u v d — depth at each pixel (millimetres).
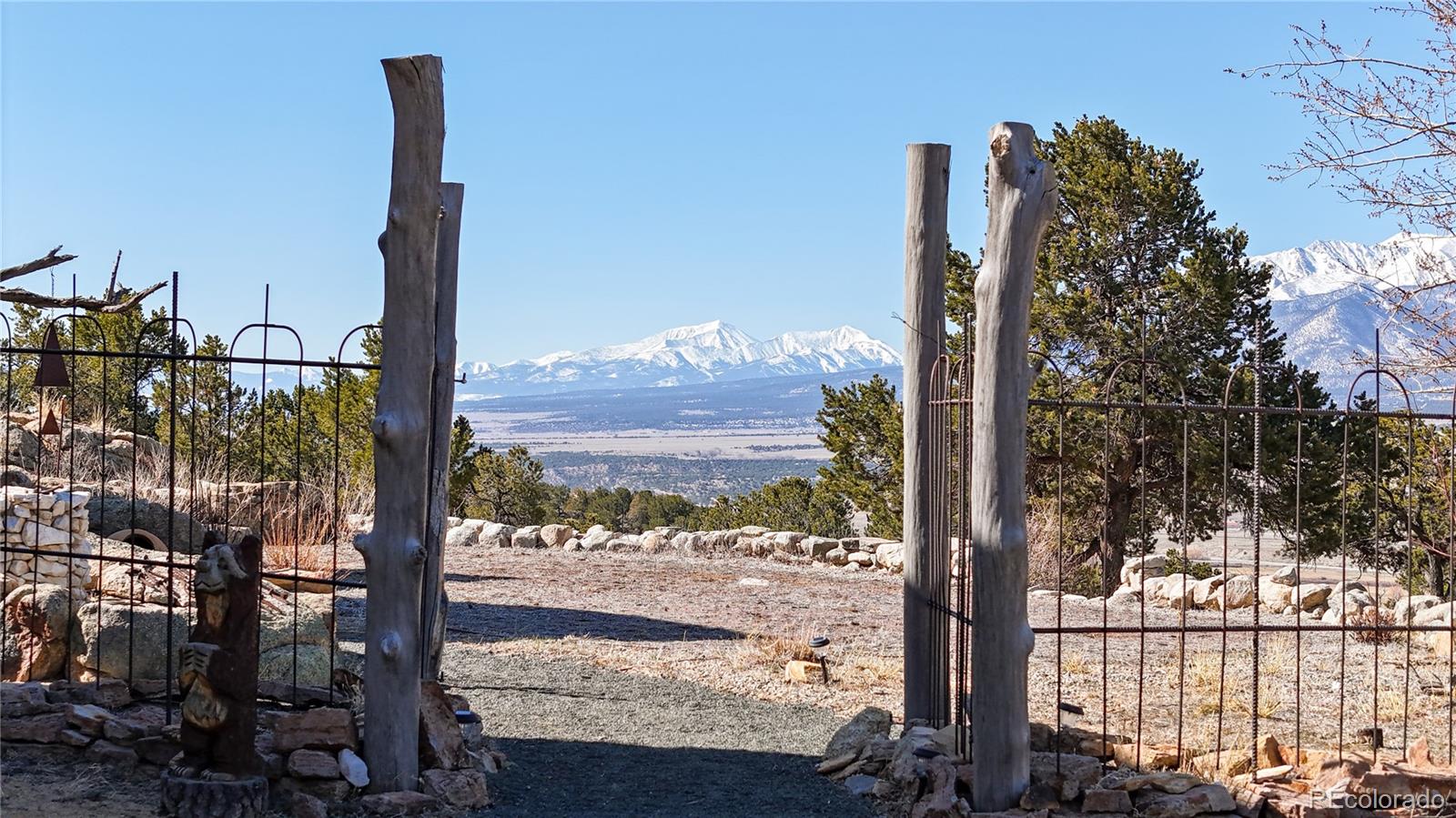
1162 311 20672
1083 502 20234
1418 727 7473
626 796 6184
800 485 31094
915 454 6879
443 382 7539
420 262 5641
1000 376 5469
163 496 12703
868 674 9422
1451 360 10016
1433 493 12328
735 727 7738
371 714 5777
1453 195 9742
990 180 5512
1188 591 13531
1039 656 10039
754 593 13930
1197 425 19500
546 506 36812
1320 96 9641
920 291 6852
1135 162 21484
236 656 5422
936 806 5703
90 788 5629
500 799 6055
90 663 6824
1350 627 6102
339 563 13211
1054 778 5648
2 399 15750
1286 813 5535
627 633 11094
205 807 5254
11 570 7449
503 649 10172
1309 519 18297
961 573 5984
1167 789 5629
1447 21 9352
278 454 19500
